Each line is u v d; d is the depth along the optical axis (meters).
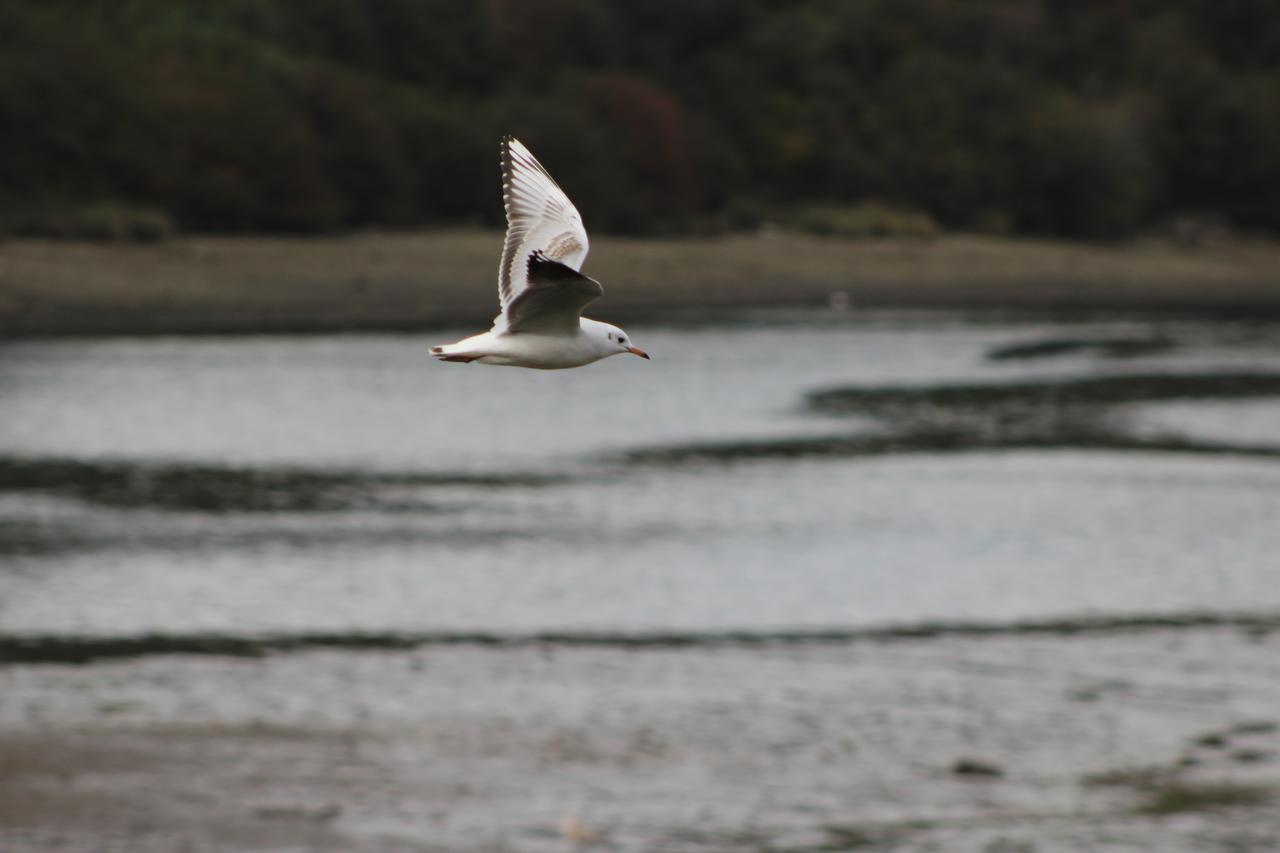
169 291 76.12
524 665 21.20
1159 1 154.12
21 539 28.33
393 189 96.38
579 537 29.77
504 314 10.47
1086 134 125.62
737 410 49.12
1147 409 50.84
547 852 15.04
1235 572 27.64
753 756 17.77
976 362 64.50
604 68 120.19
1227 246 129.50
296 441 41.00
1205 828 15.90
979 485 36.16
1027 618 24.31
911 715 19.39
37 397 46.38
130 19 102.31
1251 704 20.08
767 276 100.62
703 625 23.62
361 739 18.08
